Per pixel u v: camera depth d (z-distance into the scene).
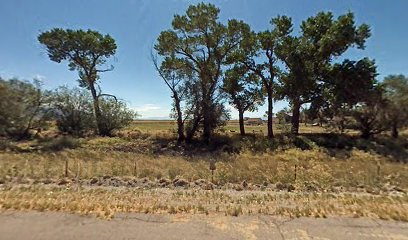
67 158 17.69
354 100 30.19
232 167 15.95
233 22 29.05
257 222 5.91
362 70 29.48
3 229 5.23
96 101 34.66
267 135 32.25
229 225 5.71
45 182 10.90
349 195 9.09
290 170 14.43
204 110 29.86
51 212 6.15
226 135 32.03
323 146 27.41
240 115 34.62
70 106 33.31
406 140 29.84
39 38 35.12
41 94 31.02
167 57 29.86
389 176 13.26
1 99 26.56
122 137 32.25
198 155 24.16
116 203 7.11
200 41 29.53
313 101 31.05
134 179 11.92
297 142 28.28
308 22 32.28
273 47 31.48
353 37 29.23
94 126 34.34
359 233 5.39
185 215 6.30
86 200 7.33
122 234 5.16
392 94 30.48
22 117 28.72
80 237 5.00
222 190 10.17
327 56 30.41
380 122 30.67
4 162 15.76
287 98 31.97
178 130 30.83
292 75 30.23
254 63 32.22
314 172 13.47
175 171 13.84
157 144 29.12
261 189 10.51
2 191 8.38
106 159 18.91
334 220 6.07
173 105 30.53
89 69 38.12
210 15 28.55
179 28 29.16
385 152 25.09
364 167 16.45
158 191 9.61
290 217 6.26
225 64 31.55
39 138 29.67
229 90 33.44
